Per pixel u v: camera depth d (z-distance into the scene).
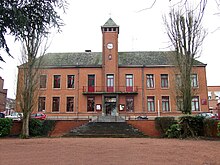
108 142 14.72
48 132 22.56
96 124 23.55
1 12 7.49
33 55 20.64
